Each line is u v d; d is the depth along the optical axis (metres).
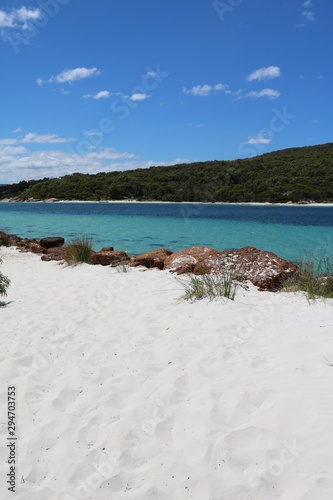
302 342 4.69
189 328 5.49
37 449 3.23
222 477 2.76
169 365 4.50
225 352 4.62
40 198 91.50
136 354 4.83
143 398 3.85
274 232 24.33
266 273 8.25
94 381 4.24
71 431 3.42
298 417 3.19
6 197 102.56
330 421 3.08
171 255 11.52
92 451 3.16
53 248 15.59
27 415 3.69
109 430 3.38
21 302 7.58
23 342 5.36
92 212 45.22
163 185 76.88
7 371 4.50
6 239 18.11
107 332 5.68
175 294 7.43
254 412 3.40
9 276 10.55
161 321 5.97
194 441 3.13
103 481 2.85
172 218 35.75
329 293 7.04
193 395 3.80
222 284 7.25
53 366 4.68
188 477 2.79
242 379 3.94
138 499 2.68
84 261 12.26
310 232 24.23
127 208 54.75
